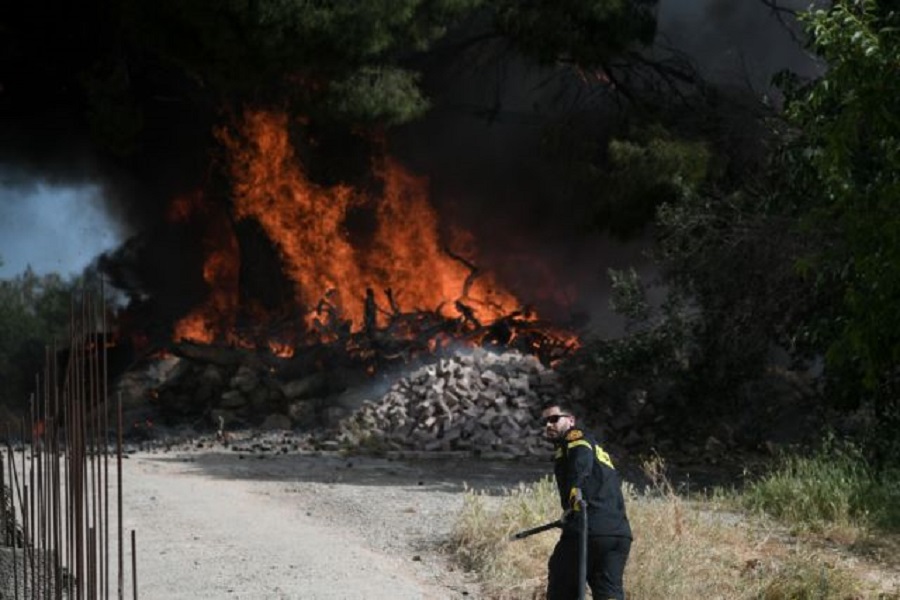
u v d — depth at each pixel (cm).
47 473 942
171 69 5103
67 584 1014
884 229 1875
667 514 1634
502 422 3089
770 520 1897
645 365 3106
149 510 1944
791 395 3300
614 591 1116
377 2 3912
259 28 3866
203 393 3828
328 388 3884
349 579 1398
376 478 2539
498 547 1488
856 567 1566
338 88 4162
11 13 4881
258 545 1622
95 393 941
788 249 2805
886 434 2394
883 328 1989
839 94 1992
